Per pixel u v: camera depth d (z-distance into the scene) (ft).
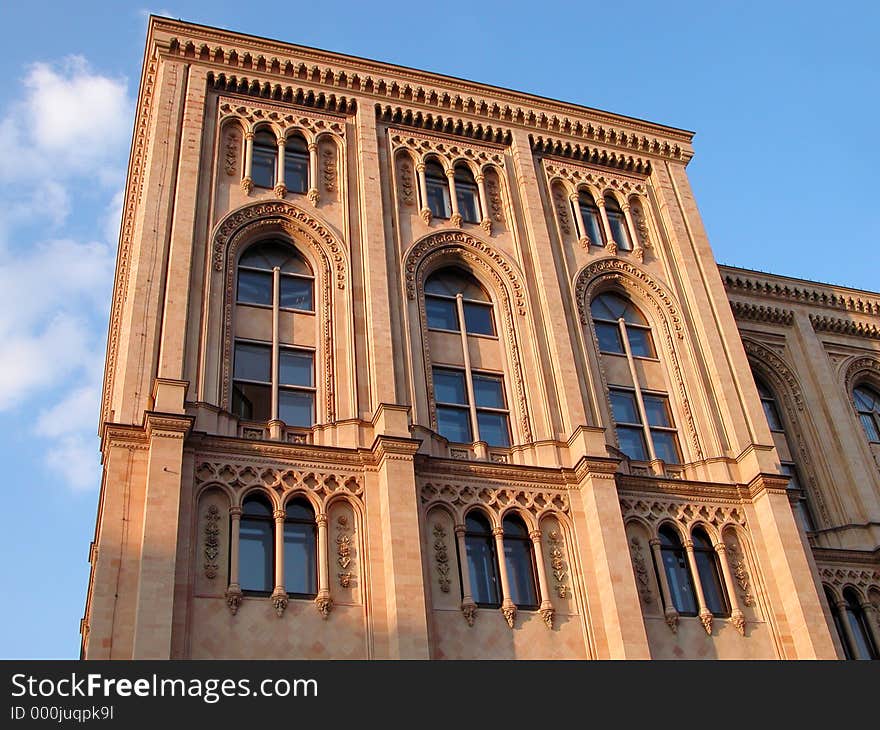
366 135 108.68
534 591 82.79
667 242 117.08
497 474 86.99
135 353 82.07
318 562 76.64
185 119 100.63
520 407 94.99
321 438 84.74
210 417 81.30
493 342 100.73
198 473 77.00
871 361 137.69
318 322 93.81
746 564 91.15
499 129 117.60
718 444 99.14
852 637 102.58
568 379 96.63
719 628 86.02
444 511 83.71
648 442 99.25
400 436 82.89
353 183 104.88
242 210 97.04
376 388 87.92
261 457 79.82
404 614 73.51
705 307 110.01
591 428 90.99
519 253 106.73
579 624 81.46
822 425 125.39
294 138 107.24
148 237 89.76
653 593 85.97
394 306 95.86
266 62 109.70
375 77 114.21
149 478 73.00
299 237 98.84
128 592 69.05
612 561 82.79
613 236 116.57
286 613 73.31
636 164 123.24
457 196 111.34
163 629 66.90
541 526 85.92
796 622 86.53
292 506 79.46
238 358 88.84
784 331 134.72
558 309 101.96
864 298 142.51
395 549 76.48
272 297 94.32
